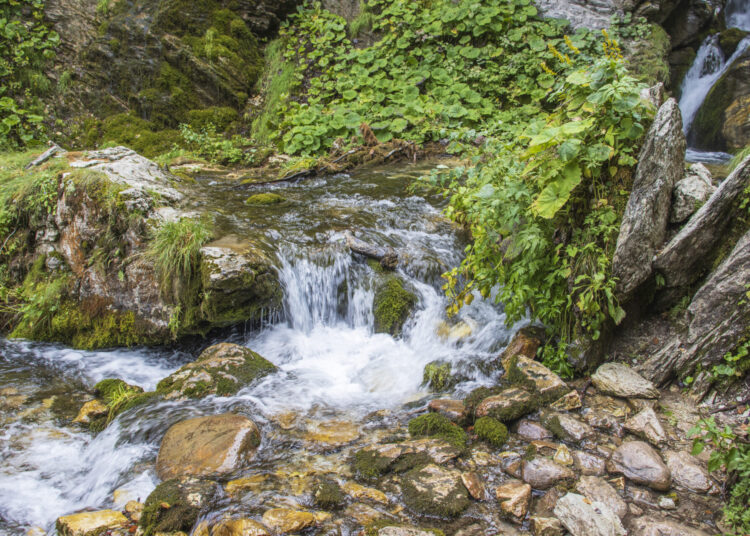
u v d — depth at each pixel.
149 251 4.75
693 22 11.35
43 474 3.23
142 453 3.31
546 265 3.73
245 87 10.51
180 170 7.72
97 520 2.70
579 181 3.36
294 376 4.18
